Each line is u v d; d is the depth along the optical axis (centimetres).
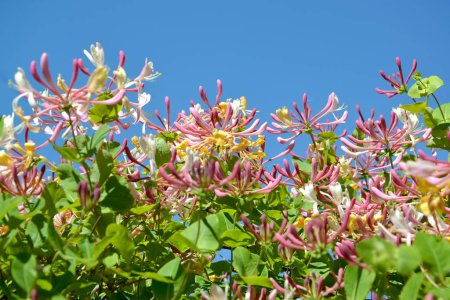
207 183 63
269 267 72
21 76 63
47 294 59
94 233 67
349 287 62
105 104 64
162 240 72
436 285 58
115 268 65
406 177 70
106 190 66
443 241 59
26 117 64
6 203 63
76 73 63
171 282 62
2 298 63
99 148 66
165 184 70
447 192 62
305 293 66
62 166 66
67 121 68
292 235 63
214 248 63
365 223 68
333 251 68
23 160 68
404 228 63
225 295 64
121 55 68
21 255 60
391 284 66
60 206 67
